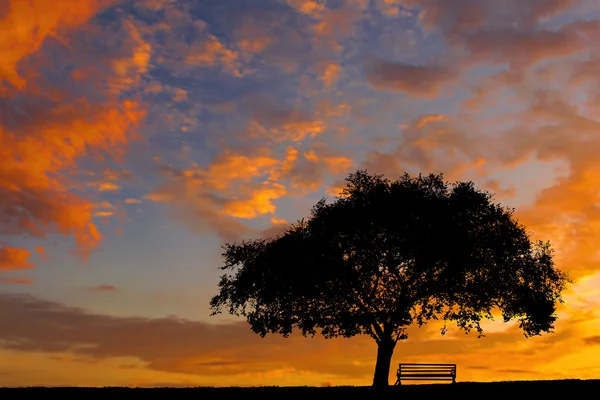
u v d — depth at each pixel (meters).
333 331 37.41
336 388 34.69
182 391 33.00
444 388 33.41
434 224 34.69
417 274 35.88
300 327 37.09
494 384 34.50
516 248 36.16
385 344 36.03
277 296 36.91
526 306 36.44
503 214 36.94
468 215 35.72
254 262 37.84
